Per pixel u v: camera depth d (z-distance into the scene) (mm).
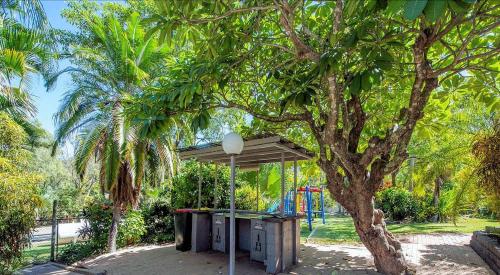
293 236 7715
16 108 12531
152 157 10430
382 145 5934
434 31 4664
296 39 4715
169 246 10398
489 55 5160
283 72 6145
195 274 7109
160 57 10938
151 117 5594
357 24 4375
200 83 5254
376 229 6535
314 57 4734
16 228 7430
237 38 5234
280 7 4320
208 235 9617
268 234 7164
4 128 8062
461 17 4445
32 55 12305
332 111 5430
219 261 8195
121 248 10289
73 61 10992
